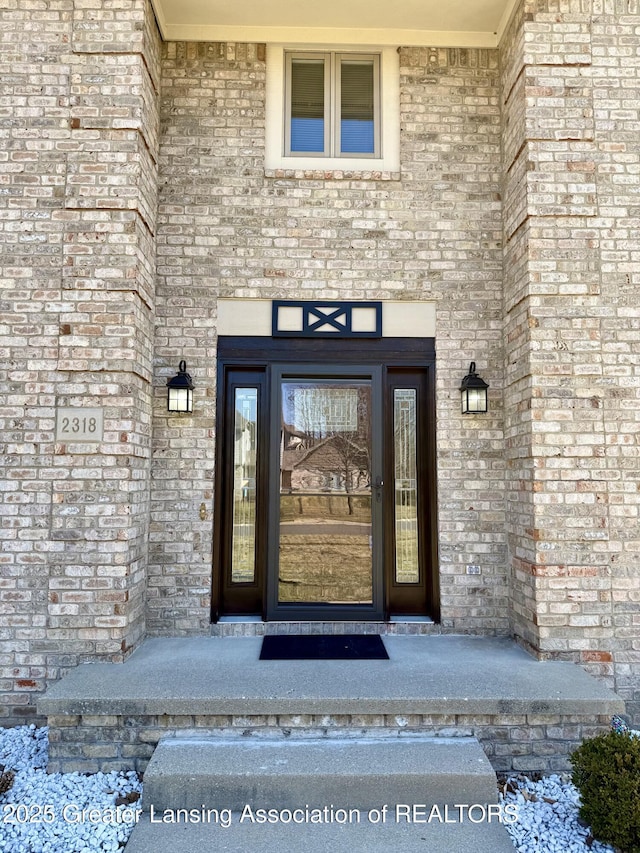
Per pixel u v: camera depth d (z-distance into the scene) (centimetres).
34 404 391
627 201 414
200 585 439
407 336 464
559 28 420
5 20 406
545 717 335
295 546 458
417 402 475
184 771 293
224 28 463
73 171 401
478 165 471
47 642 378
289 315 460
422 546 467
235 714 328
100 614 380
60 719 329
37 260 398
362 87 484
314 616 450
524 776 329
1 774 323
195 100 465
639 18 422
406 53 477
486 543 449
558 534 392
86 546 383
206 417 450
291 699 326
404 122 471
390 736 330
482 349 462
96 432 388
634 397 402
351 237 464
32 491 386
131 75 405
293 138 478
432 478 460
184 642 422
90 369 391
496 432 457
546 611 388
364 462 464
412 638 435
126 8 407
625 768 272
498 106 475
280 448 461
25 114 403
